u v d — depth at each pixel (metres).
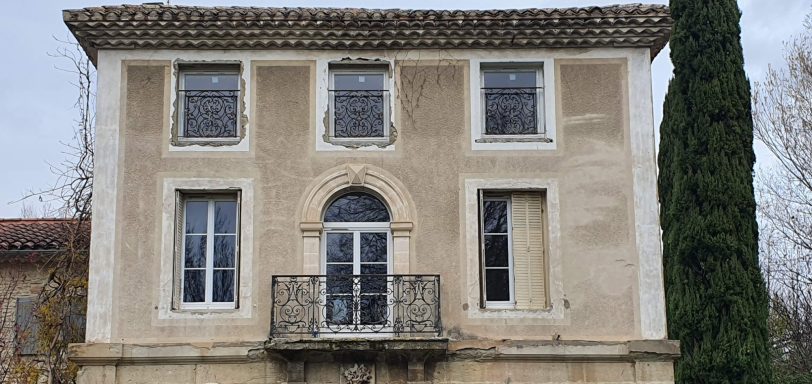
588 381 15.14
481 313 15.28
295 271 15.36
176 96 15.96
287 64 16.11
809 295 23.88
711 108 16.80
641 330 15.32
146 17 15.63
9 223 20.25
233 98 16.09
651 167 15.87
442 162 15.84
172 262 15.33
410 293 15.22
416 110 16.02
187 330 15.08
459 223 15.63
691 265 16.64
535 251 15.77
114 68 15.97
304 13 15.73
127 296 15.17
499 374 15.09
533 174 15.83
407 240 15.52
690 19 17.36
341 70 16.30
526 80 16.36
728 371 16.08
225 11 15.69
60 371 17.27
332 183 15.70
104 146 15.69
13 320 18.78
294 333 14.95
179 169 15.65
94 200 15.47
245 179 15.66
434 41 16.09
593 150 15.92
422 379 14.90
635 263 15.55
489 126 16.14
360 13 15.79
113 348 14.84
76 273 17.89
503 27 15.92
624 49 16.30
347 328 15.15
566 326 15.28
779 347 24.23
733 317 16.11
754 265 16.44
